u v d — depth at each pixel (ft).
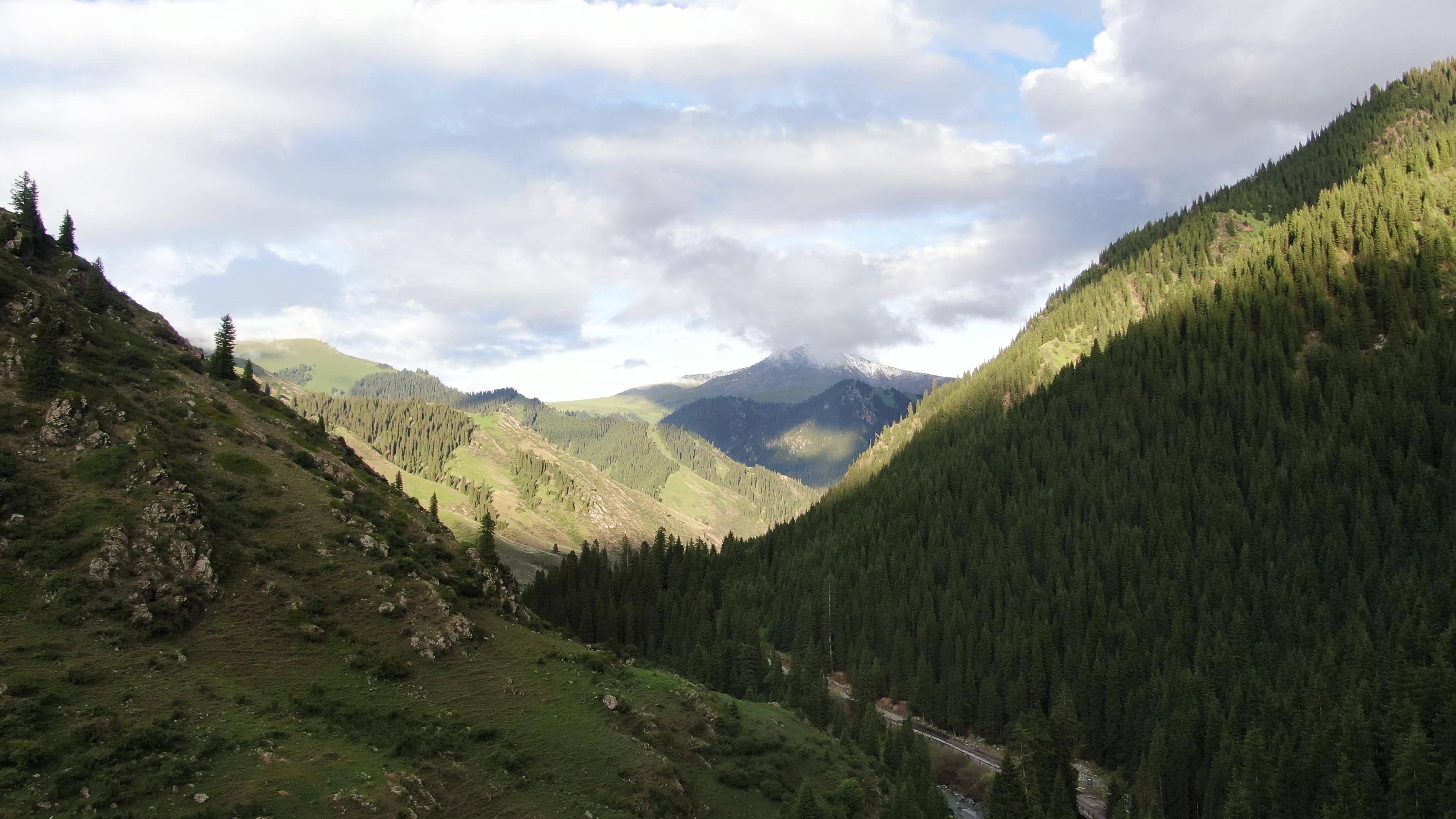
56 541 261.85
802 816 291.58
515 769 259.39
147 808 191.83
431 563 362.74
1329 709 357.41
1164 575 545.03
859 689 524.93
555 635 383.24
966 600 578.66
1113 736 440.45
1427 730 313.94
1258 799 317.01
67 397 309.42
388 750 245.65
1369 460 573.74
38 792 185.88
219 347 459.73
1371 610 462.60
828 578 648.79
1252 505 586.86
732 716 371.15
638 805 262.88
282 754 224.33
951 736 488.44
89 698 219.41
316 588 302.86
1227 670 426.92
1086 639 500.33
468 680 298.97
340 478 395.55
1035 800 318.86
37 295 358.64
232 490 328.90
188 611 265.13
